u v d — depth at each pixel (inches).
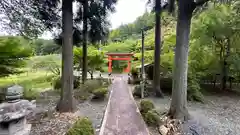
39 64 405.1
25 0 172.9
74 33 279.6
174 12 208.8
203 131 139.9
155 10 231.3
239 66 275.4
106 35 318.3
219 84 361.7
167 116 165.5
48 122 148.5
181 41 157.6
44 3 183.5
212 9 272.7
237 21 269.1
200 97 250.2
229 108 213.0
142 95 265.1
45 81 375.2
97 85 315.6
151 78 388.5
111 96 271.9
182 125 146.6
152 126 142.6
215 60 318.0
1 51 221.1
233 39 296.0
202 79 350.6
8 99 61.4
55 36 233.6
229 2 179.6
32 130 129.2
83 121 106.7
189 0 153.2
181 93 159.9
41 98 255.0
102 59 498.0
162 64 334.3
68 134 97.3
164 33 411.8
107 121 152.3
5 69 239.0
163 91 318.0
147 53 450.0
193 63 304.2
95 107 209.6
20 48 240.8
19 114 59.9
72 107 182.7
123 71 843.4
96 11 268.2
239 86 364.5
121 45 933.2
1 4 165.2
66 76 181.6
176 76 161.9
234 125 155.5
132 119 157.8
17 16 177.0
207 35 298.7
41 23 199.0
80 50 417.7
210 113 191.2
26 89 242.7
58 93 296.5
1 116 55.8
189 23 158.1
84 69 346.6
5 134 58.2
